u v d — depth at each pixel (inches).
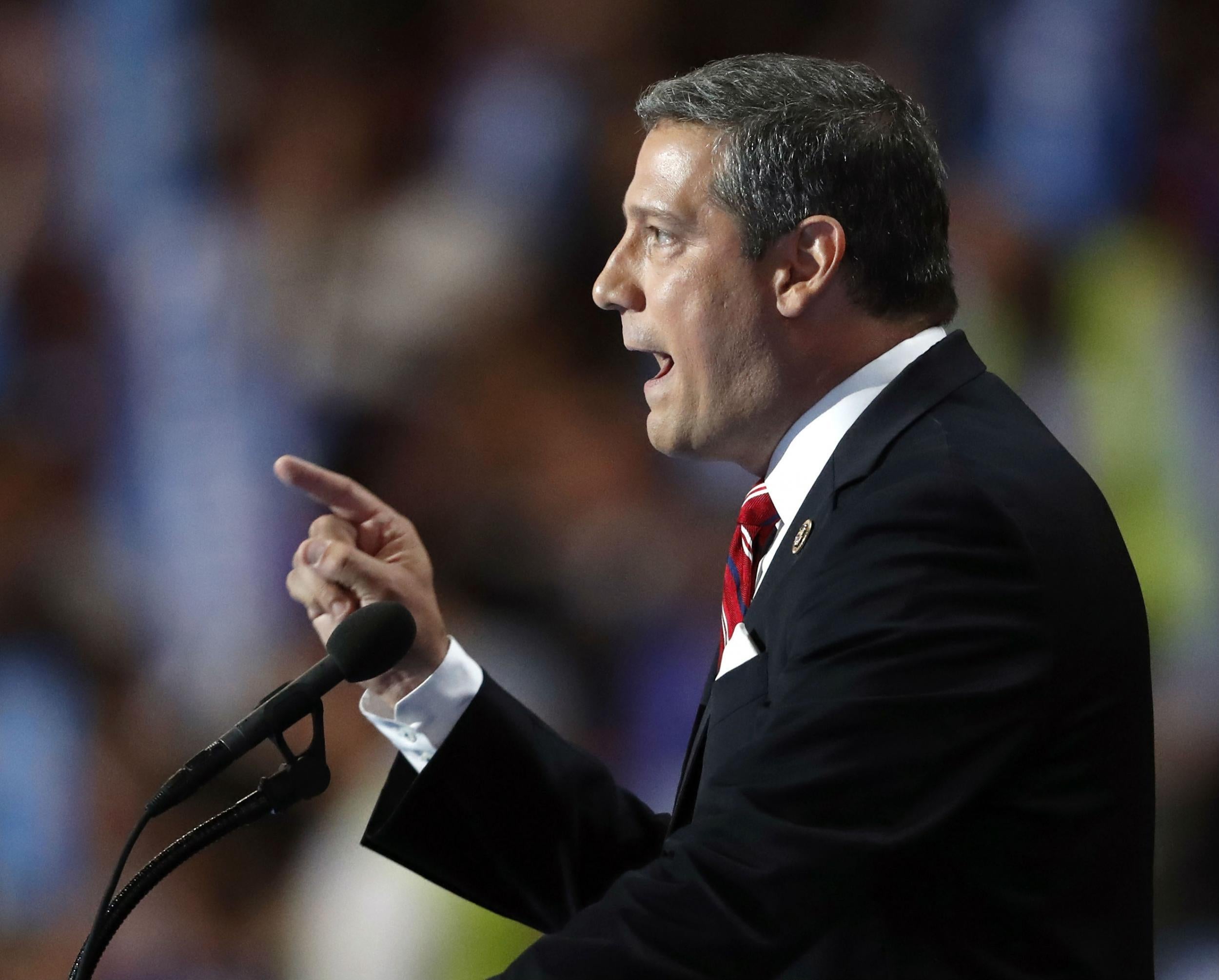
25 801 663.8
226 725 705.6
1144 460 772.6
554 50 860.6
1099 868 230.5
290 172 828.0
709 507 765.3
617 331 815.7
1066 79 848.9
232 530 744.3
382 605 251.8
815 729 216.8
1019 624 222.8
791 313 252.8
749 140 254.1
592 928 216.1
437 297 785.6
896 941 224.2
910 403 246.2
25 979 629.0
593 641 716.0
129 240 814.5
